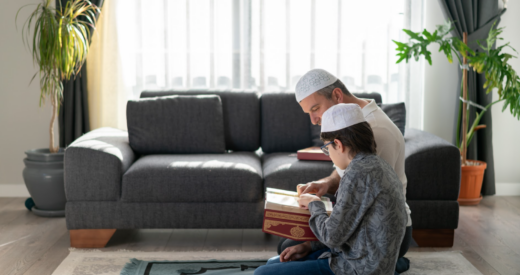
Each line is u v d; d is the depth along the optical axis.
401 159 1.75
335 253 1.51
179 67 3.66
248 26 3.63
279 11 3.63
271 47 3.67
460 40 3.56
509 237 2.83
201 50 3.65
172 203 2.59
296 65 3.69
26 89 3.60
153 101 3.07
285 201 1.65
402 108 2.97
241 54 3.66
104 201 2.58
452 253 2.57
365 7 3.63
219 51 3.66
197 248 2.65
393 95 3.75
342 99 1.74
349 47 3.67
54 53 2.96
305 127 3.19
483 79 3.65
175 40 3.63
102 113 3.62
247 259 2.48
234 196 2.58
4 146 3.65
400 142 1.73
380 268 1.37
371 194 1.36
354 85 3.72
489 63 3.26
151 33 3.62
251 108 3.24
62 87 3.19
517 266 2.43
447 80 3.79
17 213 3.24
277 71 3.69
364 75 3.69
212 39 3.62
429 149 2.58
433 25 3.71
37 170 3.06
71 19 3.08
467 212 3.32
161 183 2.56
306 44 3.67
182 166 2.61
